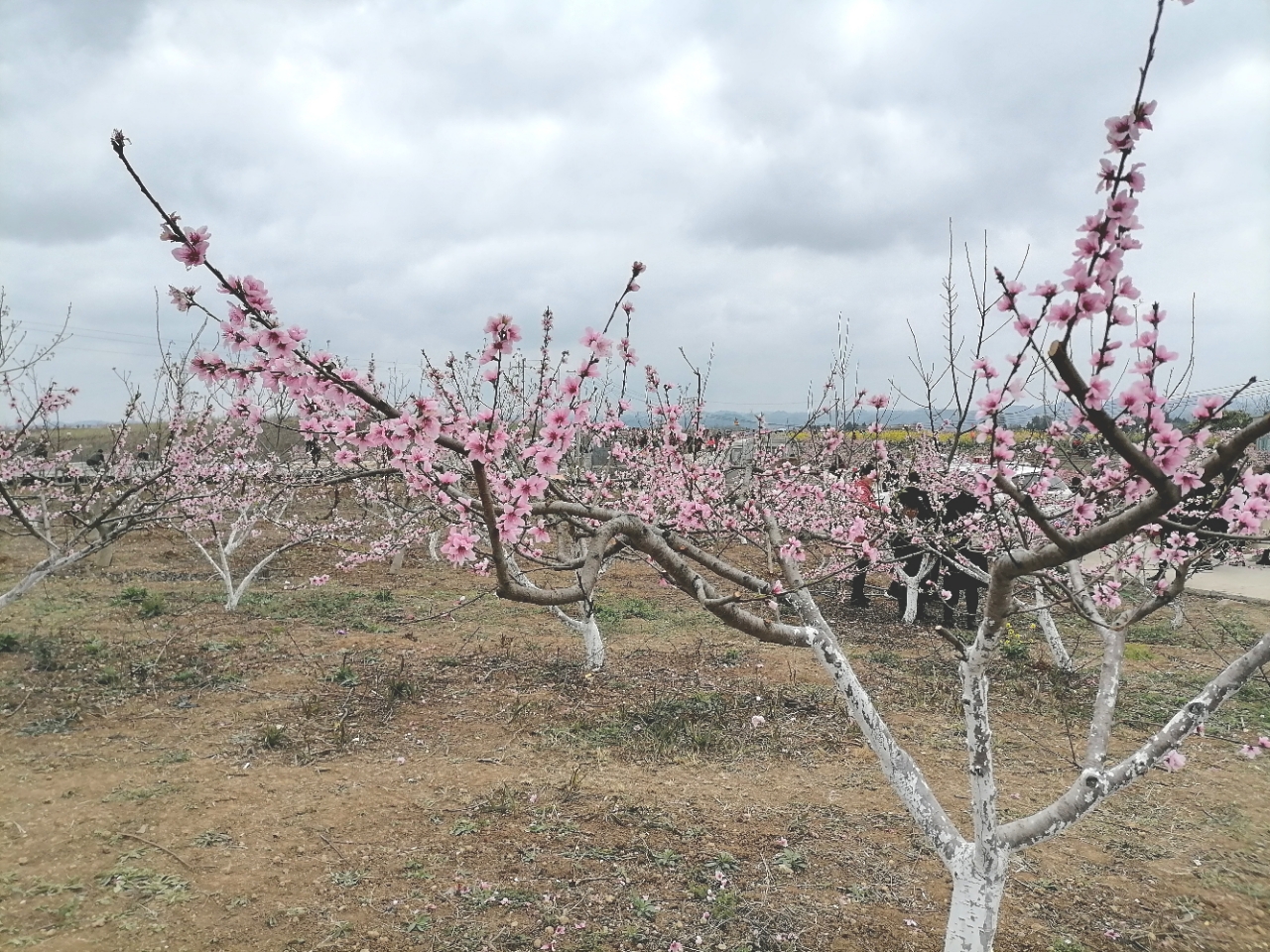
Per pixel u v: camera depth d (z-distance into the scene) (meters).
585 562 2.54
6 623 8.93
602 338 2.73
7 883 3.89
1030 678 7.80
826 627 3.62
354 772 5.31
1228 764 5.77
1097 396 1.93
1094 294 1.87
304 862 4.15
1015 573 2.57
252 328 2.18
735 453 7.74
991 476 2.34
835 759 5.70
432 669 7.74
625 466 7.26
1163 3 1.76
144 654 7.79
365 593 11.40
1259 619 10.37
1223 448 1.95
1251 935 3.70
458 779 5.19
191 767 5.34
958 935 2.91
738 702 6.86
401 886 3.93
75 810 4.67
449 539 2.44
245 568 13.16
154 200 1.98
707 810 4.80
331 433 2.67
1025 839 2.90
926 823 3.02
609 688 7.21
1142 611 2.99
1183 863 4.34
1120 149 1.86
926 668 8.16
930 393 5.33
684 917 3.71
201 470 7.72
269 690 6.97
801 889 3.97
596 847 4.32
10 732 5.86
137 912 3.67
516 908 3.76
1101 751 3.07
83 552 5.95
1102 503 3.69
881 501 7.88
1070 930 3.70
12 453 8.34
